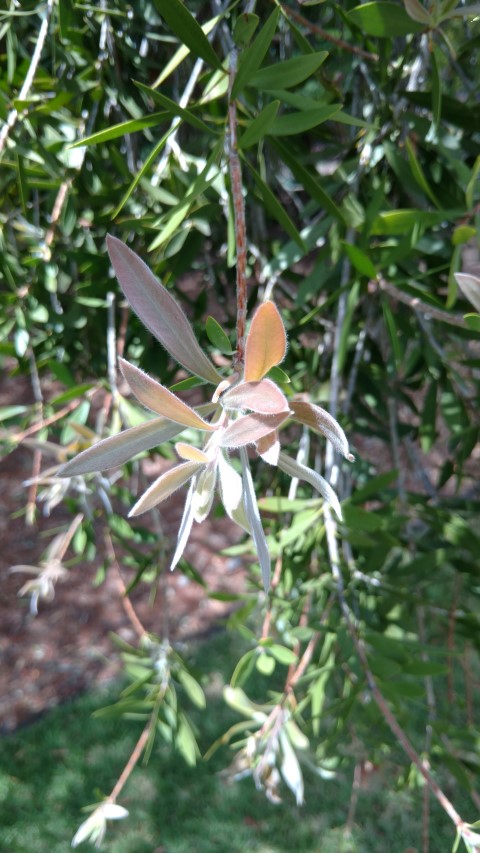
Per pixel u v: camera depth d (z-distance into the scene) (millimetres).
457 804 1061
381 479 410
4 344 452
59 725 1346
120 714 523
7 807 1185
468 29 404
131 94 441
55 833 1142
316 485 190
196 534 1763
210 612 1579
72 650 1521
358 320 496
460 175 358
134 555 539
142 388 185
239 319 215
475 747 468
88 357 533
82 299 450
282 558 454
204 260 545
